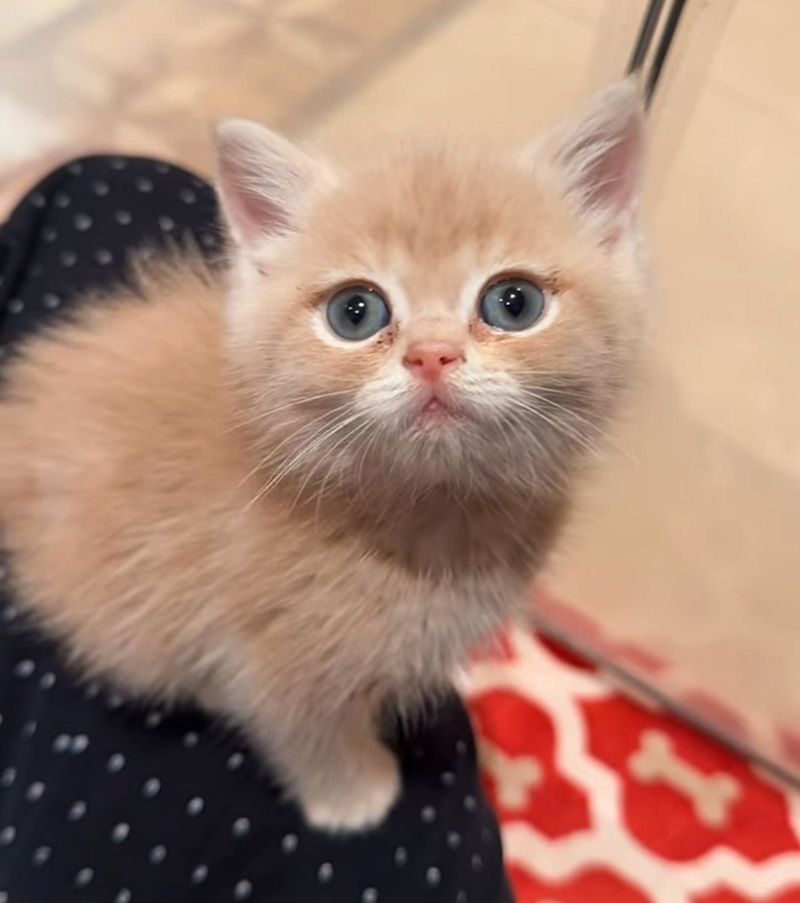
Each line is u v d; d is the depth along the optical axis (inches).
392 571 7.0
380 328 6.1
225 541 7.1
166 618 7.6
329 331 6.2
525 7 11.9
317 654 7.2
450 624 7.3
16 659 8.3
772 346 10.9
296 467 6.6
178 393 7.4
